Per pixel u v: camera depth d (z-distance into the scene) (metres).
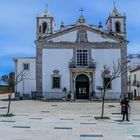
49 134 16.67
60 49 53.72
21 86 56.22
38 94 53.19
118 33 56.62
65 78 53.34
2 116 26.33
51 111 32.78
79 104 43.62
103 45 53.62
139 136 16.16
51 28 57.19
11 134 16.48
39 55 53.72
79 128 19.34
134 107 38.19
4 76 51.53
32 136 15.88
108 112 32.03
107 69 52.97
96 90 52.97
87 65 53.47
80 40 53.72
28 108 36.19
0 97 65.69
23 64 56.53
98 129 18.92
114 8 58.69
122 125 21.05
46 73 53.50
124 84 52.62
